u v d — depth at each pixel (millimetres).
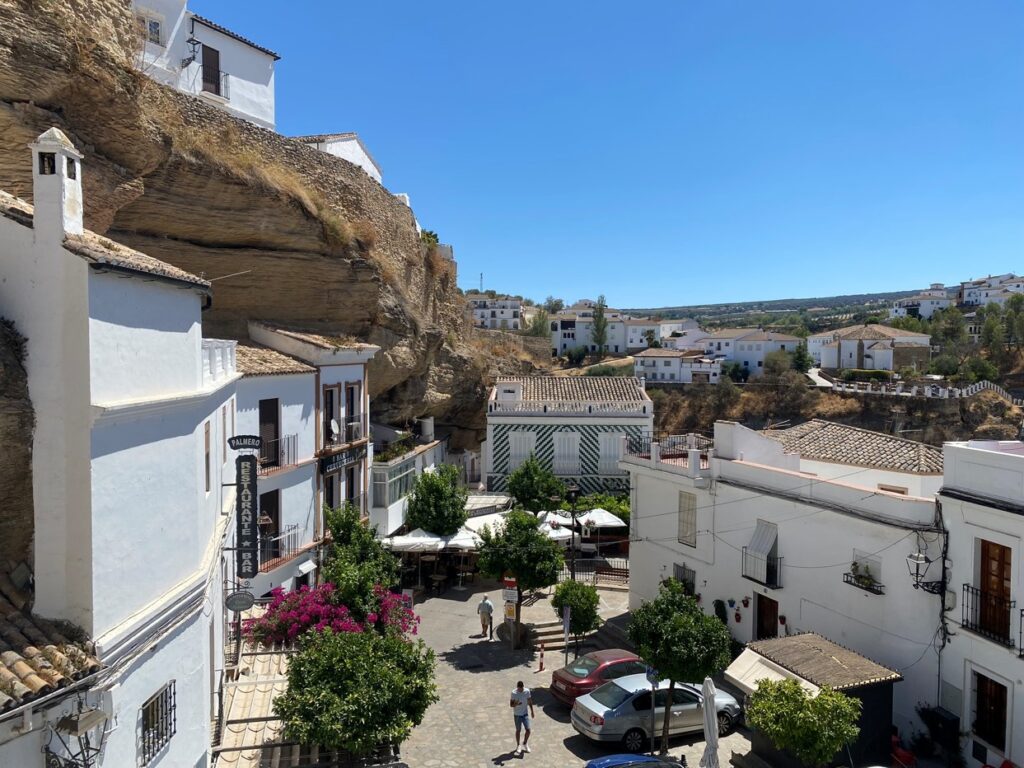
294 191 24641
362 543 20766
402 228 35438
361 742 11992
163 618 8531
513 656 21438
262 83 30984
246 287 23734
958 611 14367
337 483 25266
